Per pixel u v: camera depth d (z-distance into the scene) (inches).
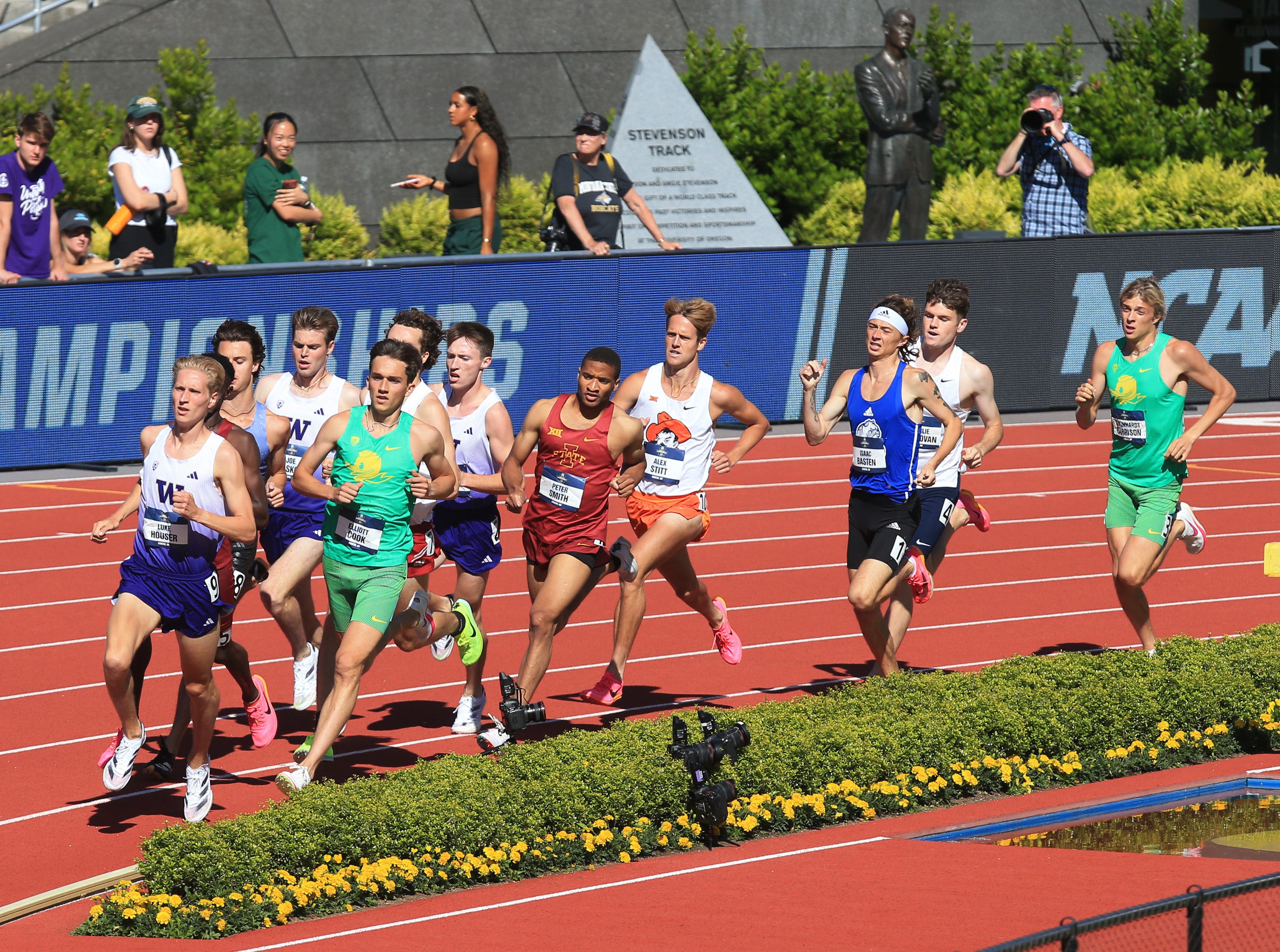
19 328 2071.9
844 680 1332.4
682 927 789.9
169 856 839.7
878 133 2878.9
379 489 997.8
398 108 3400.6
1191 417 2691.9
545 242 2464.3
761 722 1049.5
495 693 1302.9
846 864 898.7
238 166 2984.7
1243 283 2755.9
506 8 3585.1
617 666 1191.6
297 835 869.2
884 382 1171.9
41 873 914.1
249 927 816.9
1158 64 3782.0
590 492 1115.9
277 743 1165.1
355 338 2279.8
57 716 1222.3
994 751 1069.8
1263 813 1015.0
